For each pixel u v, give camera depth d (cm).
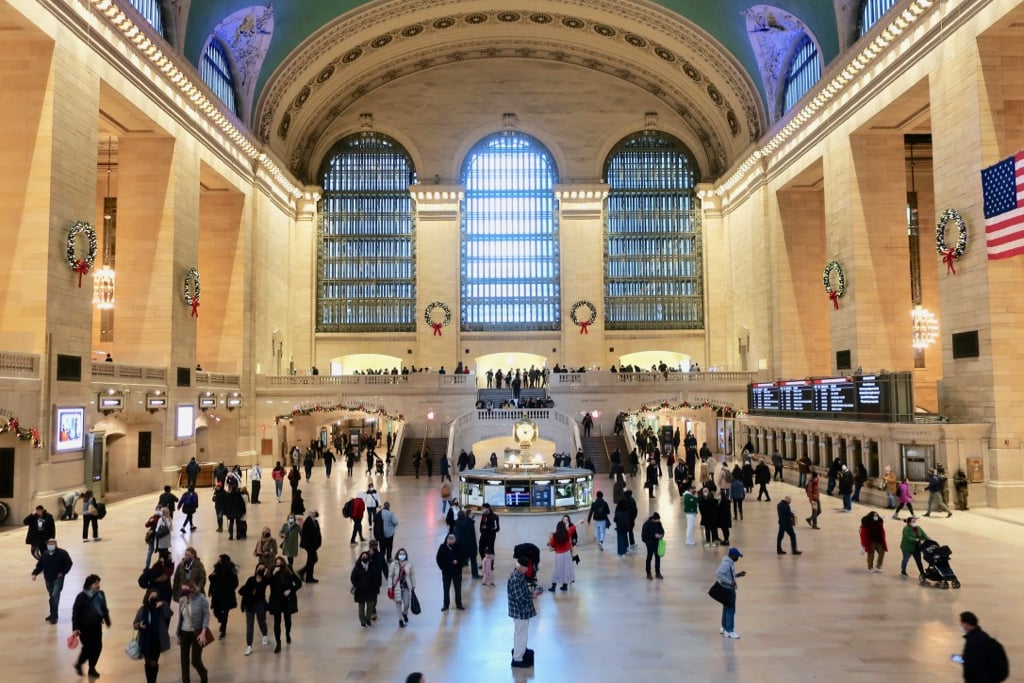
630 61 4478
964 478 2066
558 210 4759
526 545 1287
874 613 1157
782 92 3706
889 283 2922
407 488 2730
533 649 1013
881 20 2583
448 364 4609
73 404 2158
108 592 1323
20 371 1950
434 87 4706
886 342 2906
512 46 4550
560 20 4197
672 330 4722
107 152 3391
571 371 4081
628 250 4784
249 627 1016
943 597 1244
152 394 2669
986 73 2161
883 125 2856
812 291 3688
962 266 2236
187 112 2984
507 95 4712
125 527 1977
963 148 2230
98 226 3616
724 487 2134
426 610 1207
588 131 4734
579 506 1752
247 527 1947
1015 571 1407
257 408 3725
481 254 4766
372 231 4741
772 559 1543
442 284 4647
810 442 2798
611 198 4800
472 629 1106
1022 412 2089
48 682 916
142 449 2789
